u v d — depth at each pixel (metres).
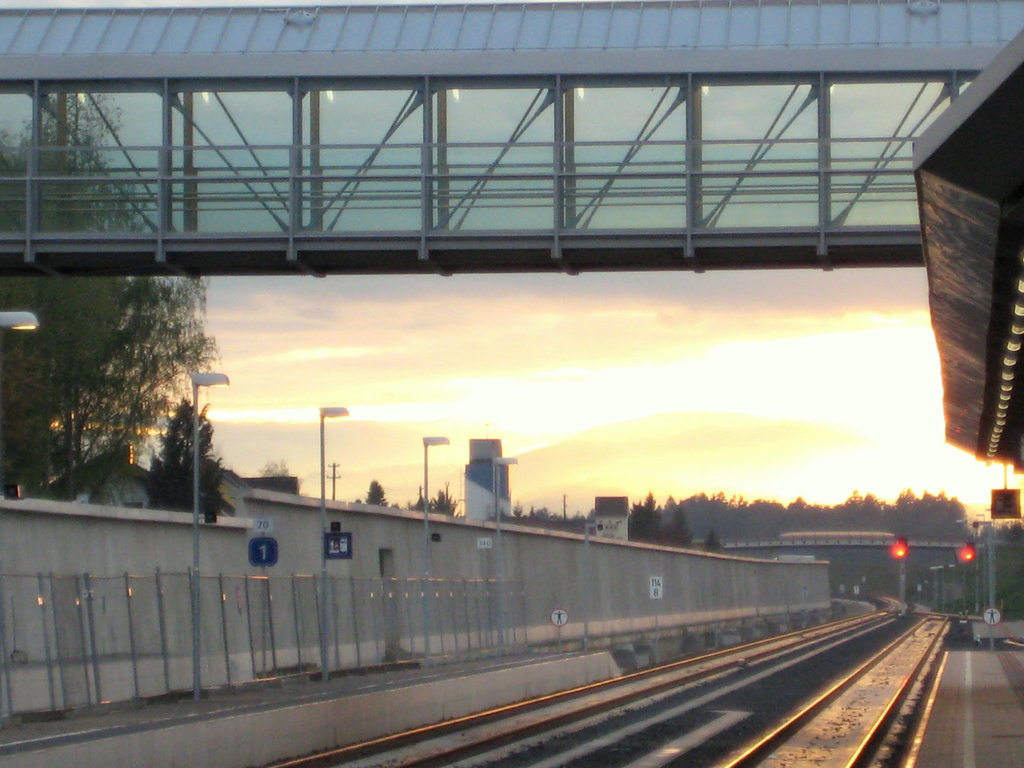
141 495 93.25
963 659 70.50
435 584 63.91
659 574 110.56
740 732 35.41
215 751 23.44
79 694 34.00
